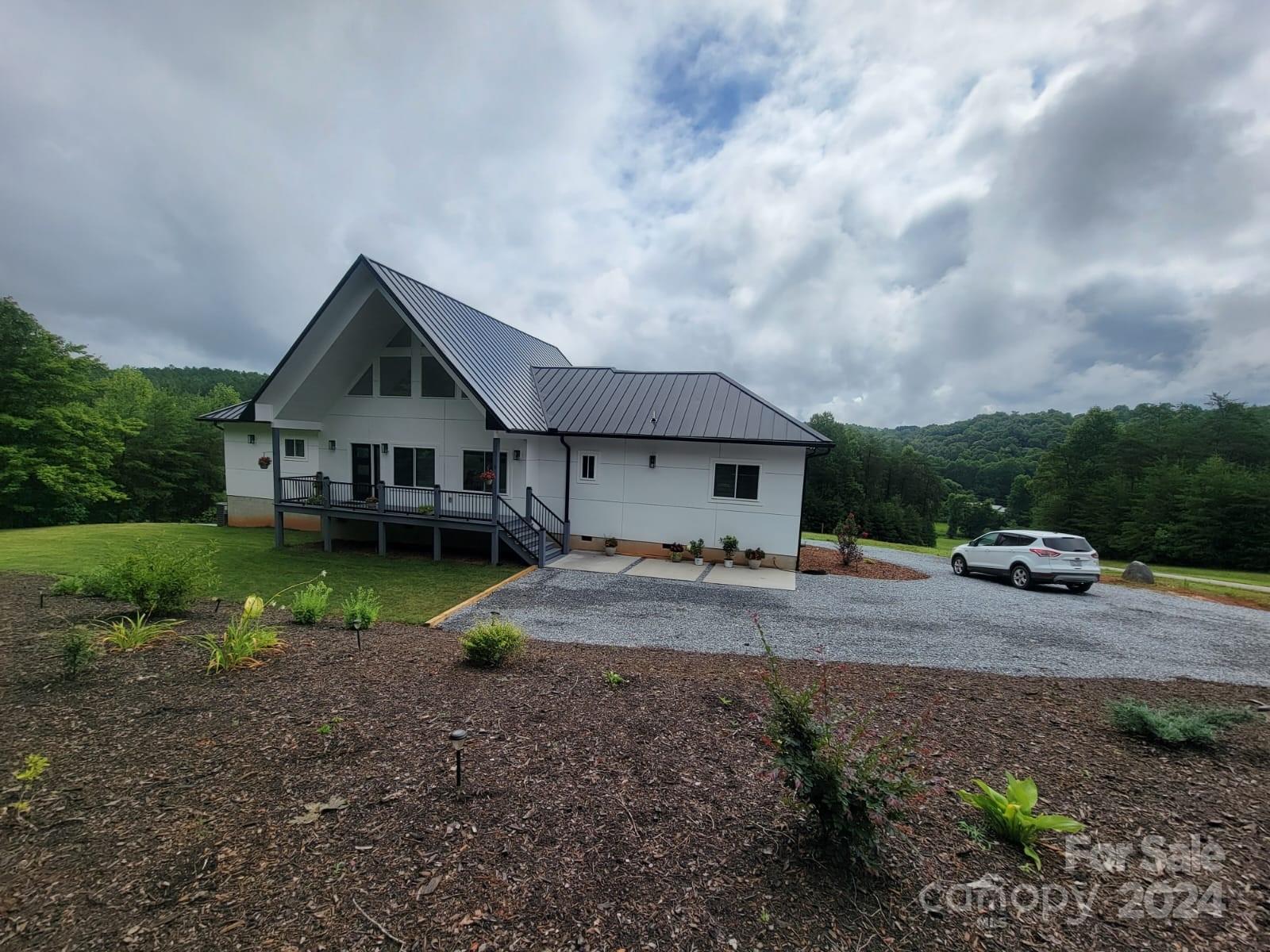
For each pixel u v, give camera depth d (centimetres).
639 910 240
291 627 704
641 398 1727
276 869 260
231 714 427
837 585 1334
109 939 219
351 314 1495
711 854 277
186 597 703
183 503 4053
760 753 388
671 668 630
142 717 418
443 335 1508
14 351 2720
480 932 227
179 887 248
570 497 1658
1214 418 3741
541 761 369
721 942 223
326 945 219
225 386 5644
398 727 415
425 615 979
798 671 646
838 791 258
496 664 586
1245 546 2720
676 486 1579
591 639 859
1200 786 362
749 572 1454
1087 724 473
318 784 334
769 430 1517
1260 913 246
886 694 548
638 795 329
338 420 1750
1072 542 1370
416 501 1650
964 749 413
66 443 2886
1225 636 962
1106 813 326
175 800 315
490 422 1397
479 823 299
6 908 234
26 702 435
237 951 214
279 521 1645
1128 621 1062
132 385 4581
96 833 285
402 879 256
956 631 950
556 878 258
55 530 2011
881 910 242
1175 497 3020
